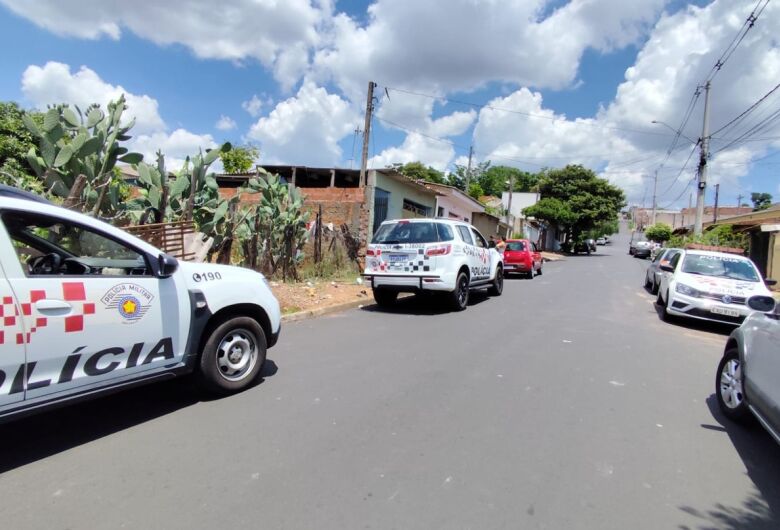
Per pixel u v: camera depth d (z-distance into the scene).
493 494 3.08
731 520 2.91
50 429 3.91
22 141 13.62
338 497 2.99
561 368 6.01
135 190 11.80
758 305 4.21
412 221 9.99
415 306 10.91
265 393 4.79
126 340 3.76
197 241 7.77
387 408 4.47
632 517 2.89
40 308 3.25
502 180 68.12
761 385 3.87
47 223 3.53
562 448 3.77
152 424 4.02
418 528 2.70
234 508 2.85
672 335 8.73
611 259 41.44
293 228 11.43
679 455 3.75
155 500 2.91
